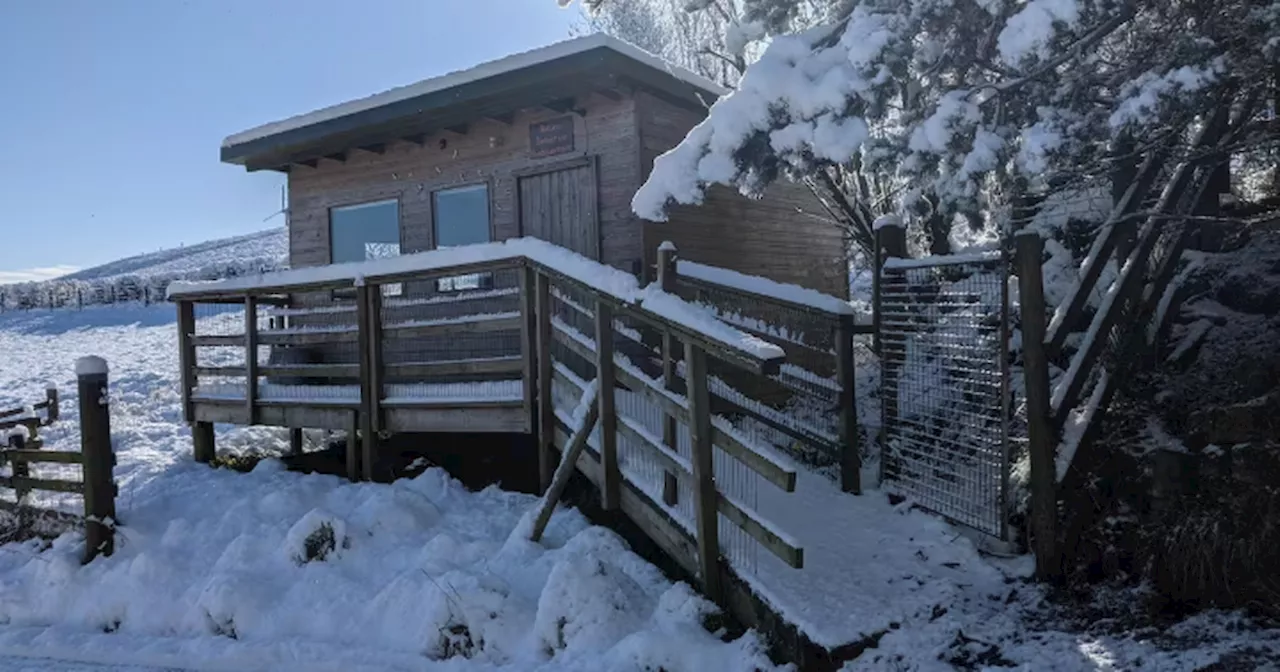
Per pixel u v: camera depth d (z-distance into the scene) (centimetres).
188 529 659
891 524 604
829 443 672
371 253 987
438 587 498
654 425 600
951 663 419
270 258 4325
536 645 467
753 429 771
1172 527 476
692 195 557
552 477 635
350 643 506
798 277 1070
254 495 709
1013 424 607
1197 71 412
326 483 731
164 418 1220
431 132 909
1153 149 486
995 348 561
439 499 661
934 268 649
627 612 473
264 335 803
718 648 442
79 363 652
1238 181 768
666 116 839
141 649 533
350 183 995
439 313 889
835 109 471
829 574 515
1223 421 486
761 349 416
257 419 809
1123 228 538
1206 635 419
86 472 650
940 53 488
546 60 743
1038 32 417
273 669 492
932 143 471
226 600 540
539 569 527
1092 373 616
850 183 941
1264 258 636
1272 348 550
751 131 507
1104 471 533
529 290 636
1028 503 553
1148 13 470
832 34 512
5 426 890
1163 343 612
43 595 618
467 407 671
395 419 709
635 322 761
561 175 840
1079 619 458
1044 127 454
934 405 620
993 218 614
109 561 637
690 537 502
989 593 500
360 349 720
